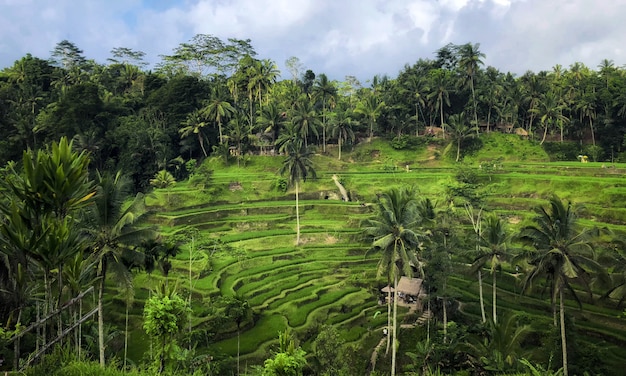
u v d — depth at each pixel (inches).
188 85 4404.5
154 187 3668.8
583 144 4584.2
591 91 4635.8
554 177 3312.0
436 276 1921.8
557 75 5383.9
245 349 1744.6
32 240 770.8
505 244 1834.4
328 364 1528.1
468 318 2046.0
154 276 2281.0
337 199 3673.7
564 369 1477.6
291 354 960.9
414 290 2235.5
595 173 3508.9
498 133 4468.5
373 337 1941.4
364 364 1673.2
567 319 1718.8
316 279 2442.2
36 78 4520.2
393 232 1658.5
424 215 2144.4
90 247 1246.3
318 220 3238.2
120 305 1958.7
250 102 4584.2
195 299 2079.2
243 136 4185.5
